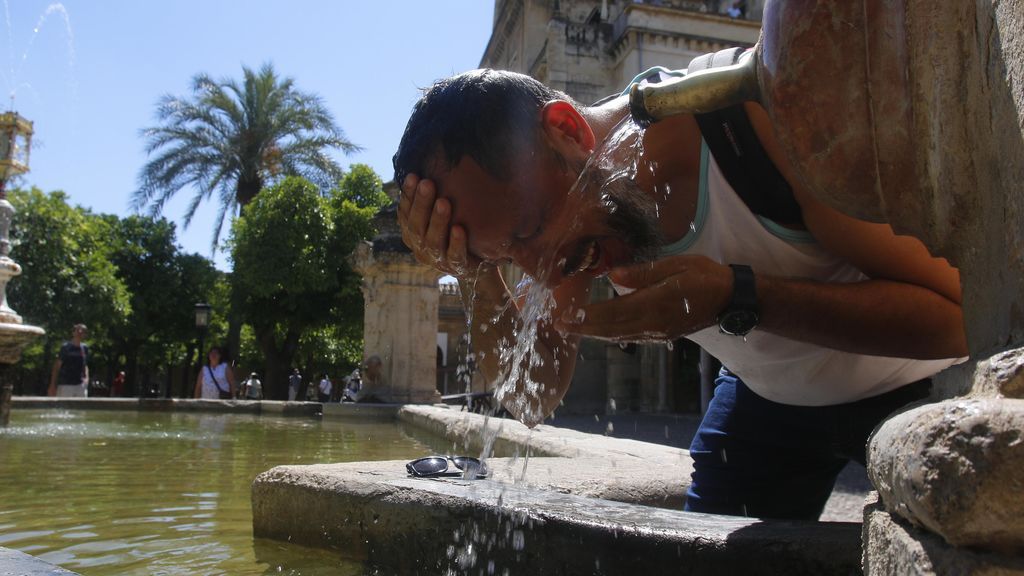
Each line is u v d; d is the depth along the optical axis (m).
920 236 0.95
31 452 4.91
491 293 1.85
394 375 12.23
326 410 10.92
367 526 1.90
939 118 0.85
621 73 19.31
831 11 0.88
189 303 31.98
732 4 21.42
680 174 1.51
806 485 2.03
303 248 23.14
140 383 39.97
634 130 1.45
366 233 23.89
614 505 1.61
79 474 3.77
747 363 1.80
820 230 1.40
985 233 0.83
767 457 1.98
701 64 1.51
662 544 1.31
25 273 22.70
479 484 1.91
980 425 0.59
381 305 12.44
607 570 1.38
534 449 4.16
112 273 27.50
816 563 1.19
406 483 1.91
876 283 1.37
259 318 24.23
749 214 1.45
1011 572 0.58
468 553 1.64
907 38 0.85
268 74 24.34
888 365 1.72
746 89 1.14
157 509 2.74
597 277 1.65
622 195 1.43
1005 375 0.66
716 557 1.26
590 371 18.55
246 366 35.50
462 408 8.00
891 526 0.75
